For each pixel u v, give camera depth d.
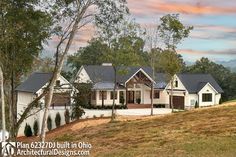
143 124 39.62
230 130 29.58
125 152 26.80
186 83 74.62
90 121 52.50
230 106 44.59
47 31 28.25
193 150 24.44
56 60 28.64
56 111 56.03
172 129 33.72
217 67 102.25
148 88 75.25
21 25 27.17
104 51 57.81
